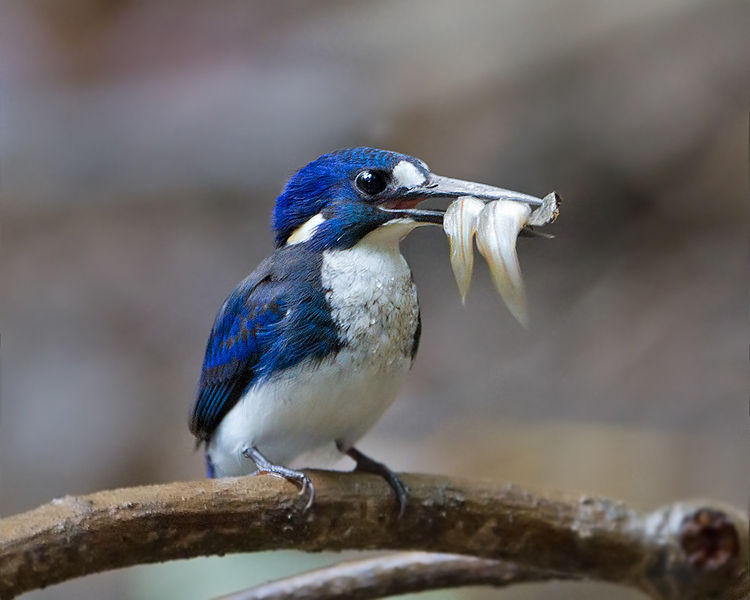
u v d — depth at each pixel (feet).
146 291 45.21
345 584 19.54
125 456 40.73
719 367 36.76
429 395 39.58
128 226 46.75
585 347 40.11
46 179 47.24
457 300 42.55
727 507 17.57
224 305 21.43
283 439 20.98
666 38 43.39
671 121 43.04
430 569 19.57
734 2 42.96
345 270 20.01
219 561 27.30
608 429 35.65
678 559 17.43
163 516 16.20
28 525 15.29
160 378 42.98
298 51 46.96
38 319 44.60
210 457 22.82
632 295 41.45
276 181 45.21
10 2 49.75
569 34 43.78
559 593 28.53
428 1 45.93
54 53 49.29
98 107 48.19
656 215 43.06
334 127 44.60
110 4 49.62
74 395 42.14
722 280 40.29
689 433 34.42
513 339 41.24
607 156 43.47
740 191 41.83
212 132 46.19
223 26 48.16
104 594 32.19
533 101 43.80
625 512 18.08
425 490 18.33
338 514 17.89
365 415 20.61
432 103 43.88
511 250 17.02
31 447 40.65
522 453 35.40
